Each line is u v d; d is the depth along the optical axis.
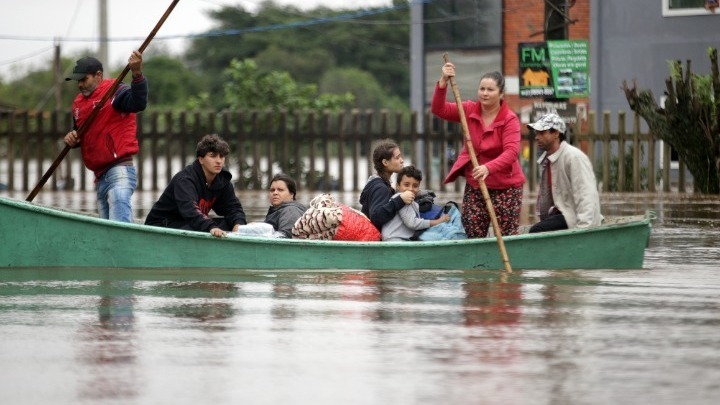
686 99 66.69
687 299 26.33
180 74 189.12
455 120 33.66
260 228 31.84
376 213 32.44
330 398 17.56
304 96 89.88
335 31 188.50
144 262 30.73
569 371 19.17
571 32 86.12
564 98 58.97
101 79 33.44
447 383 18.42
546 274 30.45
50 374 18.97
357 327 22.83
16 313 24.25
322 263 30.95
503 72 93.88
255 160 76.94
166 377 18.78
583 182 32.47
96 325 22.95
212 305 25.33
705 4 82.06
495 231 31.23
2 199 30.39
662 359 20.02
